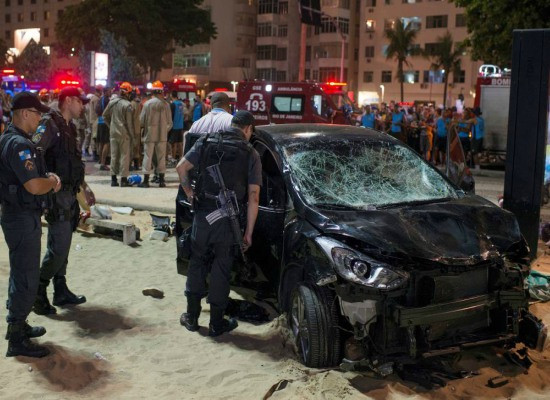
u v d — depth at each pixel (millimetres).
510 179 6688
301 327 4461
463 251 4250
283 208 5012
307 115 20469
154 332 5172
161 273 6797
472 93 67875
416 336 4156
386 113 24109
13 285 4570
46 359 4598
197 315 5207
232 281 5484
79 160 5328
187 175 4949
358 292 4066
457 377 4277
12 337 4613
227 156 4820
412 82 72188
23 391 4105
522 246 4715
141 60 56812
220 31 75875
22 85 38312
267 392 4055
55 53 90000
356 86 77125
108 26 56156
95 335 5086
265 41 77000
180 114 17859
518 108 6551
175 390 4172
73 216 5398
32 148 4406
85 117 19141
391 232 4293
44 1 95750
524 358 4484
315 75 77062
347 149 5352
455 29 68438
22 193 4453
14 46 100438
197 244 4918
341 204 4773
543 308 5641
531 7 21703
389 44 69812
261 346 4883
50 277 5465
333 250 4223
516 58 6496
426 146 19375
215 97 6793
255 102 21266
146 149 12477
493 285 4340
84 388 4195
